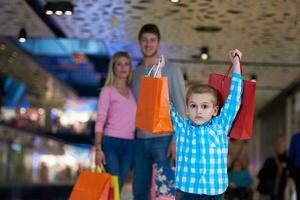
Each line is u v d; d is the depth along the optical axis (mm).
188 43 10680
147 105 4035
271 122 19547
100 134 5516
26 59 22922
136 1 8336
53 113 46344
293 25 9016
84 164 48844
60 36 11180
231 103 3879
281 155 10617
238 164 11070
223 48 10844
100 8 8867
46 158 40625
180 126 3947
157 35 5723
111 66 5660
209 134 3840
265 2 7883
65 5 8242
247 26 9266
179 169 3896
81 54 20188
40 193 25938
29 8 9102
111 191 4605
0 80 29234
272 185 10602
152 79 4020
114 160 5562
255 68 12359
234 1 7941
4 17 9758
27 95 36062
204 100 3869
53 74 28375
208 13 8688
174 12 8781
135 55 12430
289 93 15422
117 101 5590
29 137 35062
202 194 3793
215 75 4219
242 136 4016
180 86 5570
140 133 5633
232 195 11000
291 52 10773
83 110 49750
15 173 31453
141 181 5707
